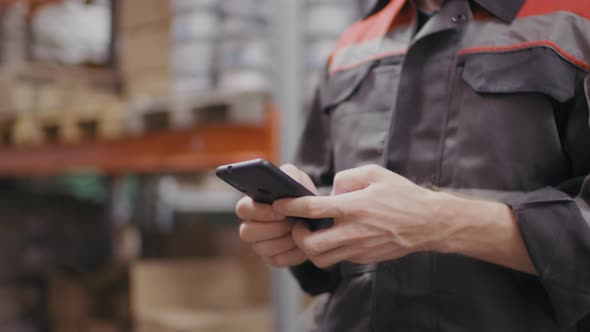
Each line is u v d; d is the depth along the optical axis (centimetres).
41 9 289
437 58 91
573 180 84
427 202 77
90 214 354
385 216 76
